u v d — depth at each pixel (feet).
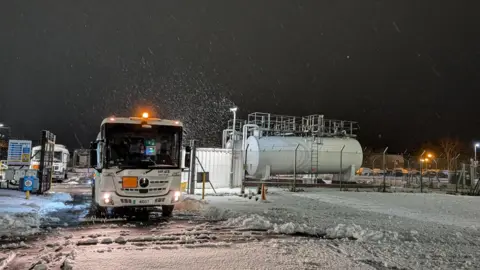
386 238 34.68
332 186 97.55
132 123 43.29
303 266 24.62
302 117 106.42
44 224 39.19
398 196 80.33
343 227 37.60
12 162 82.94
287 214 48.06
